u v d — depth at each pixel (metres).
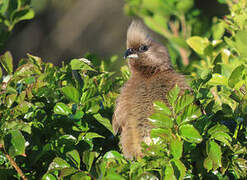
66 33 21.97
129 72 10.07
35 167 7.11
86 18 22.02
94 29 22.05
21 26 21.66
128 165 6.81
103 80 8.90
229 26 10.00
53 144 7.12
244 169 6.82
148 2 12.75
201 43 10.25
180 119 6.39
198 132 6.26
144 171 6.50
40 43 21.70
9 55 7.99
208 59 10.16
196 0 14.99
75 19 22.03
